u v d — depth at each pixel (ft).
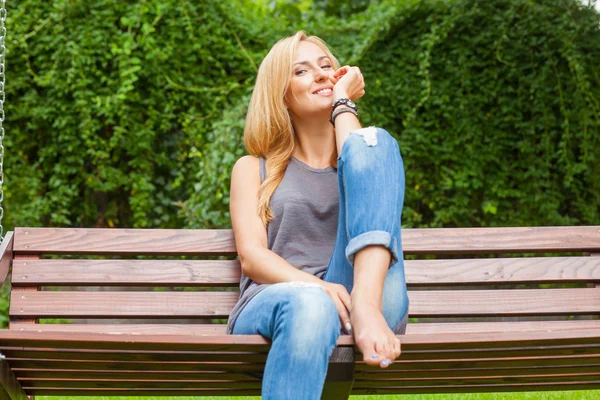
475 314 7.18
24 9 17.43
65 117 17.60
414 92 17.83
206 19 17.94
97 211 18.16
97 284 7.04
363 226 5.10
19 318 6.88
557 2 17.57
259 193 6.59
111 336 4.72
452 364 5.62
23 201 17.80
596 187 18.08
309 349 4.72
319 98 6.74
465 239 7.36
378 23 17.52
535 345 5.00
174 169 18.24
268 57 6.97
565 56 17.46
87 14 17.49
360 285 4.99
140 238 7.17
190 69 17.89
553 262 7.38
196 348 4.93
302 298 4.87
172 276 7.10
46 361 5.38
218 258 15.35
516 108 18.11
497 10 17.71
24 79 17.57
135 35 17.89
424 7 17.65
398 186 5.24
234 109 16.51
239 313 5.78
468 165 17.90
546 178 18.06
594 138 17.74
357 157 5.29
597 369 6.00
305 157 6.84
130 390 6.72
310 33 18.17
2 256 6.68
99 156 17.76
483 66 18.07
